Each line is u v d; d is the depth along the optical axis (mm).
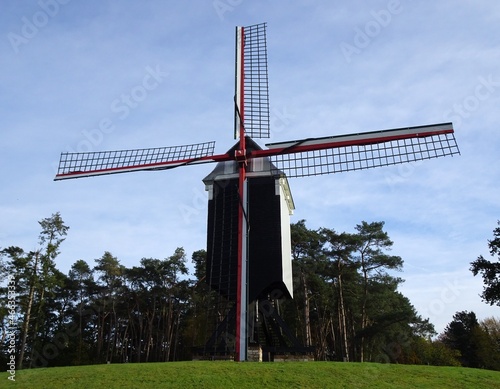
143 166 27594
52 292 42906
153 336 57344
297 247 48469
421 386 16922
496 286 40594
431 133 25672
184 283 55000
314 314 52500
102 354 53125
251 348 23109
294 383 16625
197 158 27203
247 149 27250
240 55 30594
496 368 52875
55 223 42281
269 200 25953
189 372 17969
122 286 55281
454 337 60656
